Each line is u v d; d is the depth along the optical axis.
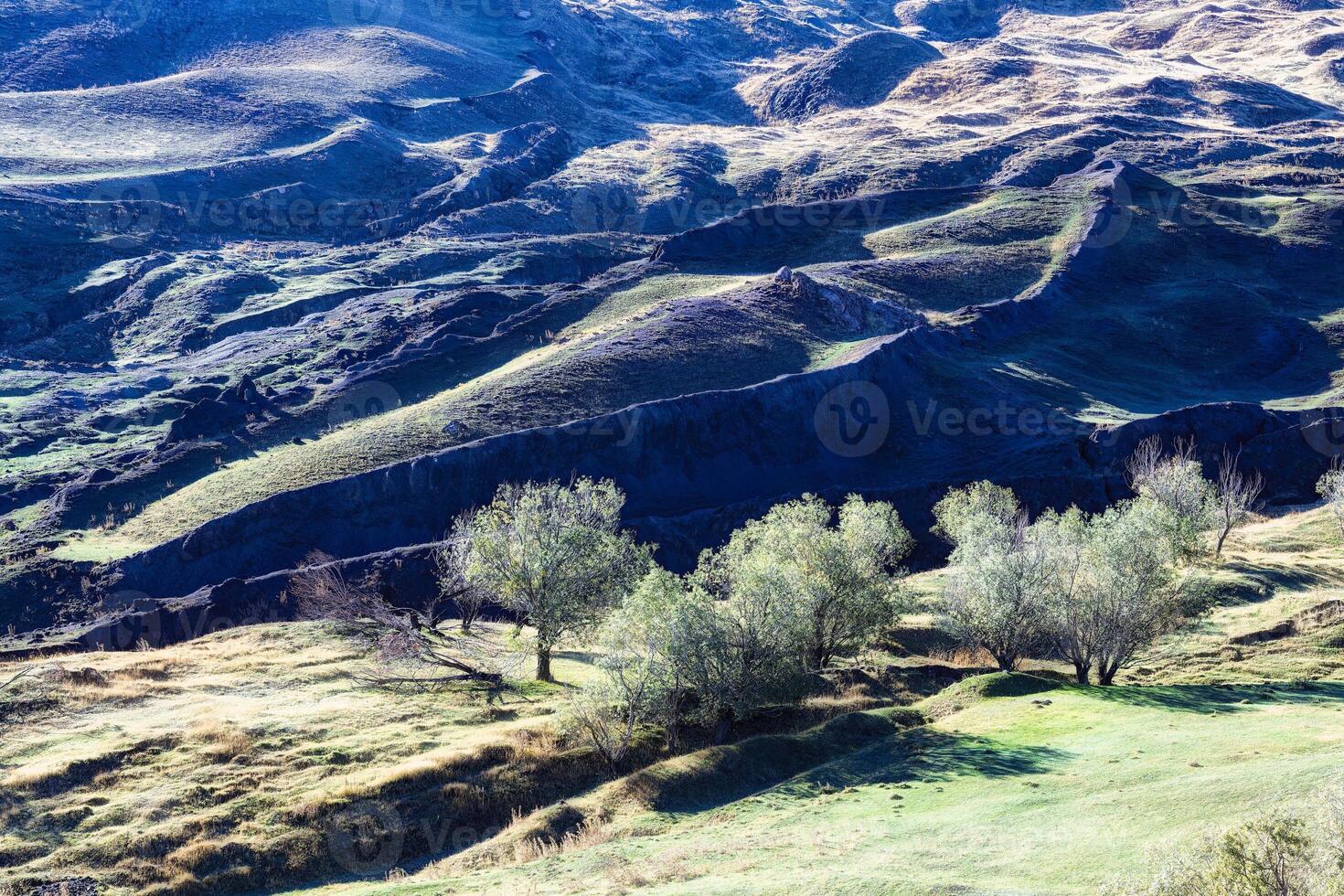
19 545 94.88
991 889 21.03
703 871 26.08
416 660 50.56
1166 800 25.83
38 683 44.41
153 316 188.38
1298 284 169.00
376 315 167.25
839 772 36.09
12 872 31.19
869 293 150.12
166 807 34.88
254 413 122.81
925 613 61.84
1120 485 101.69
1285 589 63.38
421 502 96.25
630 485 102.69
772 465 108.12
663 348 127.69
